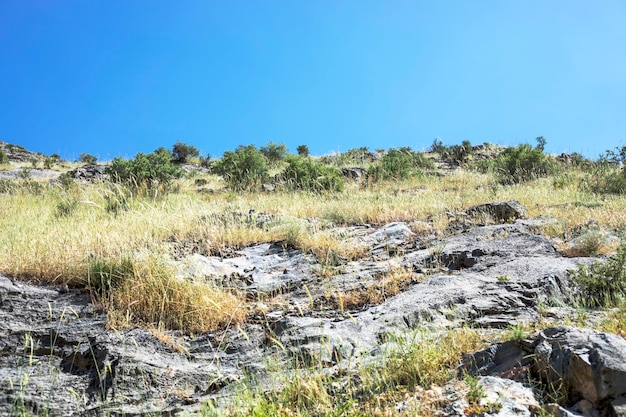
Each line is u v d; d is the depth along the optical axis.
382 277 6.82
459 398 3.41
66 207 12.59
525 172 17.89
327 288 6.66
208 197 16.25
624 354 3.34
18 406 4.00
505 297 5.63
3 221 11.09
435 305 5.43
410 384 3.82
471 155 27.16
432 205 11.17
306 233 8.85
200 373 4.70
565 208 10.35
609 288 5.75
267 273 7.36
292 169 18.11
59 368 4.75
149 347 5.11
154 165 18.00
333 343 4.79
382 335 4.91
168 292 6.10
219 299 6.22
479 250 7.35
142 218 9.81
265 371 4.55
